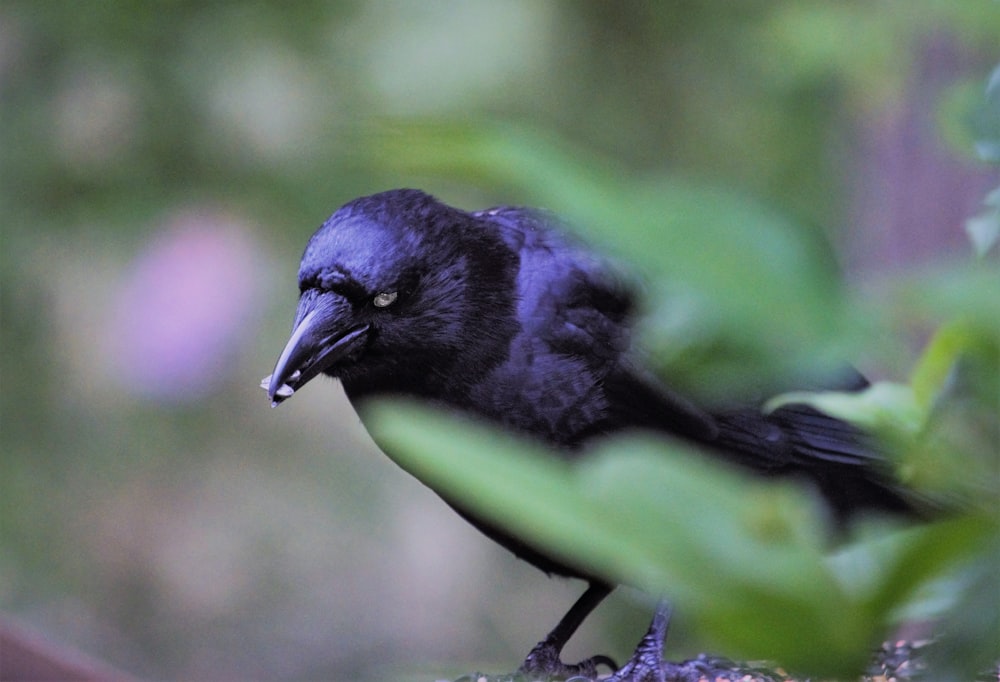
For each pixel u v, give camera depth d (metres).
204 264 11.91
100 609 13.40
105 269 12.30
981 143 1.86
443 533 13.86
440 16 12.16
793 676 1.74
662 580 1.53
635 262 1.58
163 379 11.91
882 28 9.59
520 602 14.23
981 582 1.58
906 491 3.68
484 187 1.63
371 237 6.94
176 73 12.49
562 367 7.39
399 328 7.04
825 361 1.54
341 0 12.48
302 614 13.70
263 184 12.38
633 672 7.38
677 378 1.65
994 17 1.75
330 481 13.51
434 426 1.54
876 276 1.58
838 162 12.89
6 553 13.18
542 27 12.29
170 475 13.30
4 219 12.48
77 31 12.68
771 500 1.57
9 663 5.52
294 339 6.82
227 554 13.44
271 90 12.20
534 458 1.58
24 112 12.64
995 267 1.52
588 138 12.84
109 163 12.59
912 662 3.13
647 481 1.53
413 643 13.78
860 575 1.65
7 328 12.61
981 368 1.69
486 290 7.27
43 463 13.12
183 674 13.43
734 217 1.50
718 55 13.31
